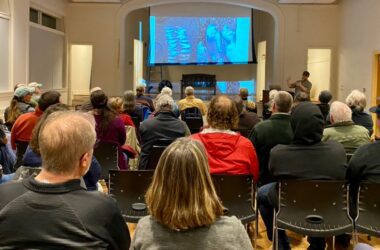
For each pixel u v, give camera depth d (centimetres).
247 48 1656
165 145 391
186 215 136
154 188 143
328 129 347
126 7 1235
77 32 1234
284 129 341
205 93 1830
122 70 1261
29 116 367
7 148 362
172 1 1254
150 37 1667
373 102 935
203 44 1662
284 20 1226
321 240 301
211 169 281
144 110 688
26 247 132
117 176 287
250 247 143
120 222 146
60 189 138
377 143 282
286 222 275
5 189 144
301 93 514
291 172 278
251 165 289
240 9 1633
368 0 967
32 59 1009
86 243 135
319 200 272
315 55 1382
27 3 940
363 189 271
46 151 141
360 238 369
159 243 138
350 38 1098
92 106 399
